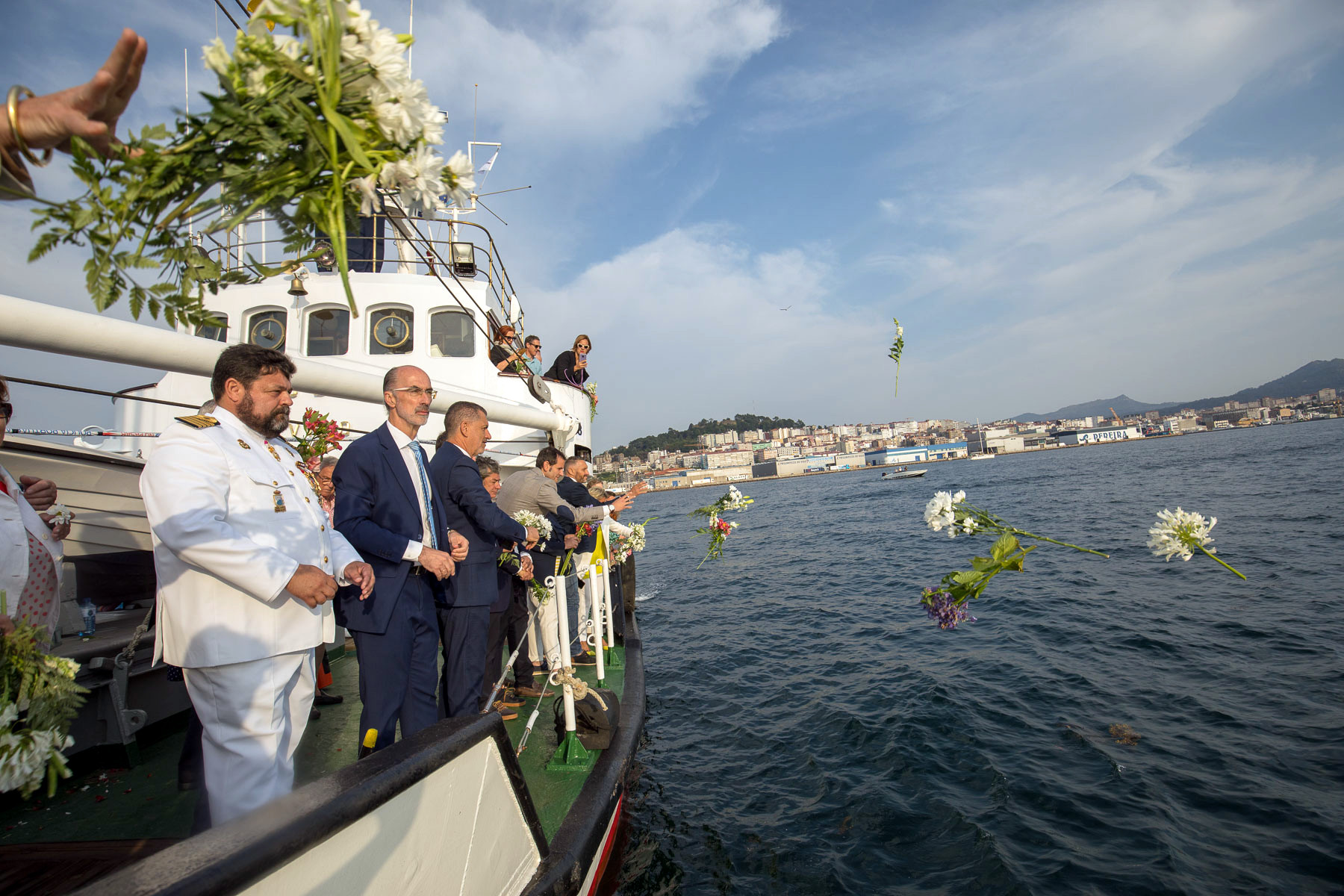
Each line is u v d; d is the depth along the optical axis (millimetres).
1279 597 9969
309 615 2301
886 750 5766
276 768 2146
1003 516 26422
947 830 4484
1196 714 6016
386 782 1479
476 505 3273
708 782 5473
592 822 2961
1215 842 4156
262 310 7648
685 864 4320
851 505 44844
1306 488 26266
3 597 1587
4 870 2121
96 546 4480
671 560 24234
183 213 1013
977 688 7105
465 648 3332
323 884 1305
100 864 2160
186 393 7238
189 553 1962
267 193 1008
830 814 4805
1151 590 11219
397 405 3082
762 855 4371
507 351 7539
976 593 1990
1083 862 4039
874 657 8789
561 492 5449
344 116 1030
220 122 935
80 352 2848
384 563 2789
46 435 6098
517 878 2191
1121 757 5277
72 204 938
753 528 34531
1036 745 5625
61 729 1409
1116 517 22531
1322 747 5191
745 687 8016
